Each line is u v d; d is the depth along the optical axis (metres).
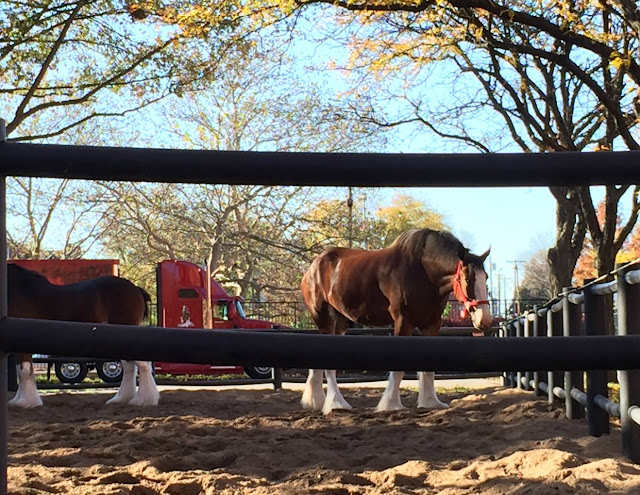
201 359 1.31
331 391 9.75
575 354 1.28
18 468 4.82
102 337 1.33
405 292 9.64
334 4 12.50
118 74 16.11
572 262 19.14
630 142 13.53
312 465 5.16
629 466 4.77
